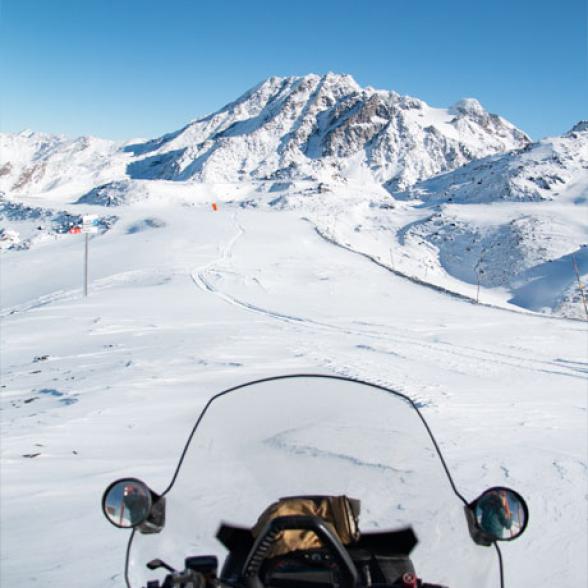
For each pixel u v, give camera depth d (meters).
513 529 2.19
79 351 22.84
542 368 18.97
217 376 15.05
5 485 6.23
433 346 23.70
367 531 2.39
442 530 2.41
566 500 5.89
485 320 35.88
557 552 4.55
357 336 26.73
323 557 2.01
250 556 2.00
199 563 2.06
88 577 3.60
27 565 3.86
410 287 57.94
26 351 24.34
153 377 14.91
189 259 72.38
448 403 12.27
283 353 19.75
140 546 2.33
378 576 2.24
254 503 2.46
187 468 2.66
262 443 2.73
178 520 2.44
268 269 64.88
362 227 199.12
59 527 4.70
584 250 147.38
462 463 7.45
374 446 2.70
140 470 6.80
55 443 8.33
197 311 37.53
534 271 145.25
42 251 107.81
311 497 2.41
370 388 3.20
